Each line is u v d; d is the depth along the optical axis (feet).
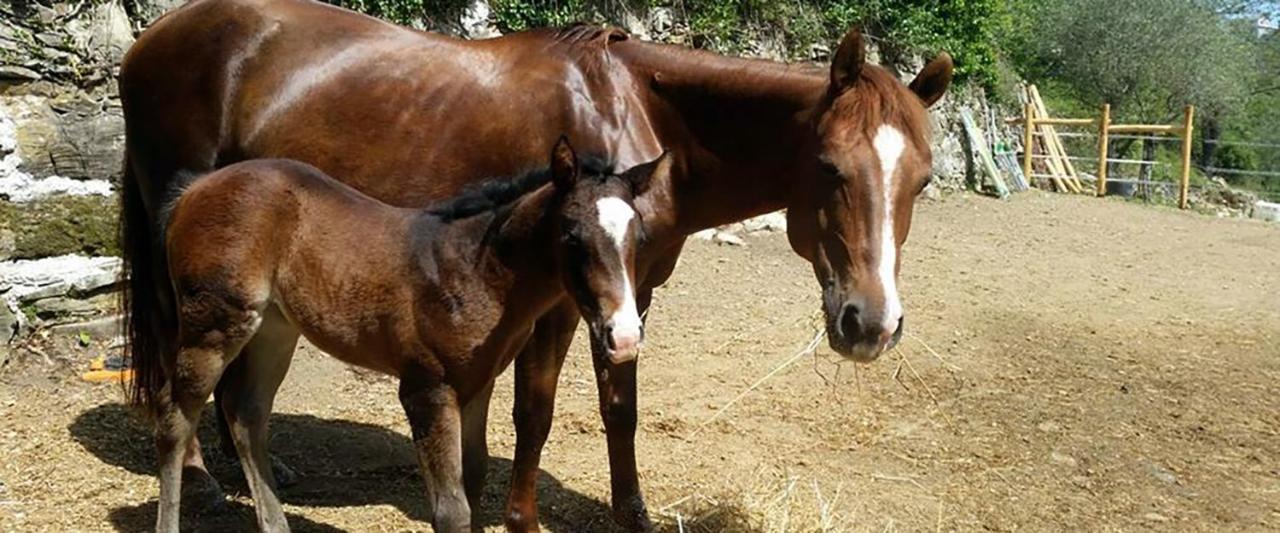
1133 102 85.40
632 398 13.51
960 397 20.18
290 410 17.92
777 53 37.63
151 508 13.56
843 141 11.11
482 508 14.35
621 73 13.21
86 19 20.61
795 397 19.65
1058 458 17.28
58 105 19.88
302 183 11.60
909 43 42.16
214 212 11.43
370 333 11.12
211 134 14.75
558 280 10.94
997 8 53.06
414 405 10.93
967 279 30.71
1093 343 24.62
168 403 11.75
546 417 12.80
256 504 12.23
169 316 14.60
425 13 28.17
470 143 13.29
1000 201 46.68
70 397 17.39
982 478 16.33
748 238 32.83
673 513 14.37
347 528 13.43
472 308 10.73
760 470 15.93
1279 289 32.27
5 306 18.03
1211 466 17.15
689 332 23.54
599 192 10.27
